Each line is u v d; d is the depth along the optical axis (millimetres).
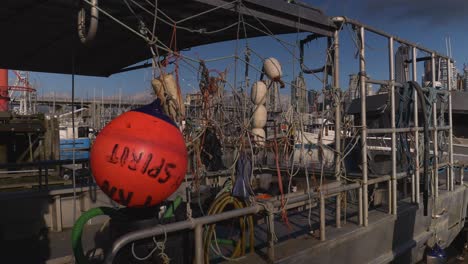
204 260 3006
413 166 5641
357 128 4691
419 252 5645
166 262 2545
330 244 3783
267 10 3697
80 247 2930
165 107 2865
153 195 2584
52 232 5086
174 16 3662
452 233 6781
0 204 4805
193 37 4648
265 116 3721
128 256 2723
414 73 5875
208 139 4066
